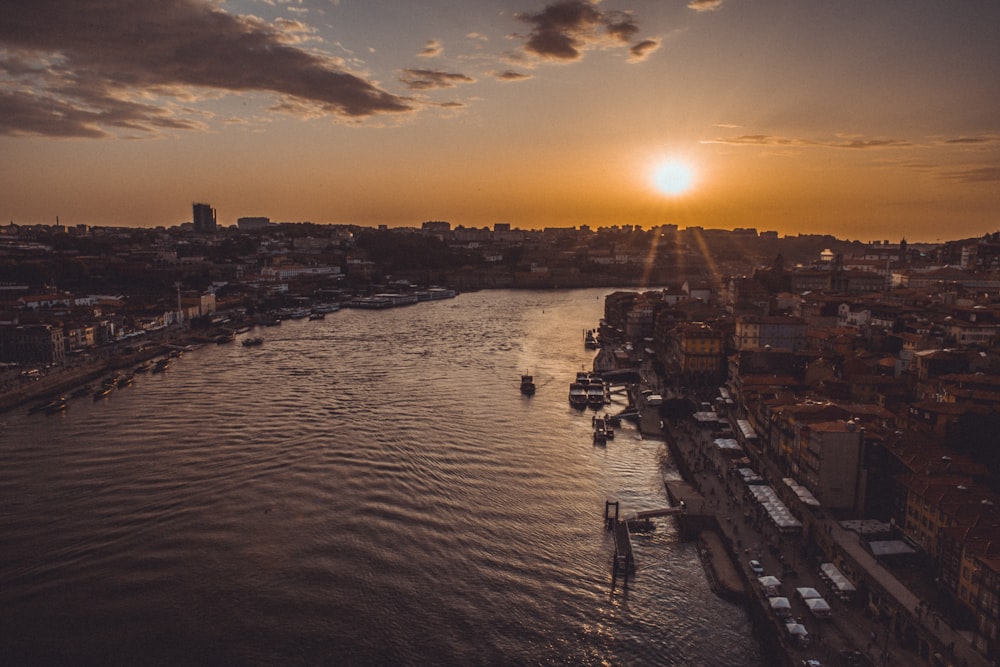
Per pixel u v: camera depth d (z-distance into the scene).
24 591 92.81
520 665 80.06
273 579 96.12
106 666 79.00
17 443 150.50
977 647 70.69
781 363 178.50
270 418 170.62
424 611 89.75
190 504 119.00
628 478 136.88
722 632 86.19
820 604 82.31
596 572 100.00
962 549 76.44
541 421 175.38
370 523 112.81
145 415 173.38
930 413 116.62
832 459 105.44
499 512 118.69
